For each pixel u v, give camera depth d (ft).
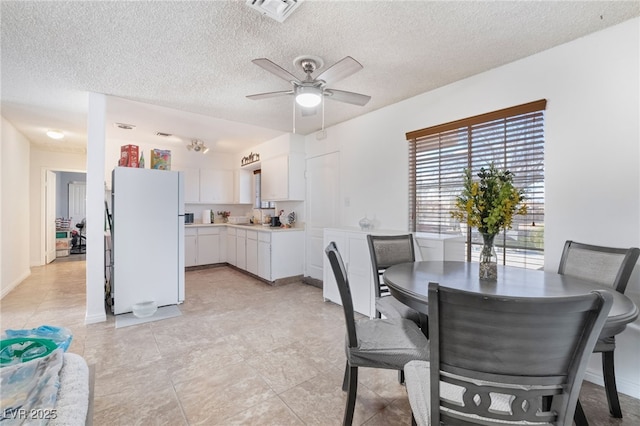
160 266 11.21
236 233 18.20
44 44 6.98
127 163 11.12
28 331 3.18
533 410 2.94
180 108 11.39
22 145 15.01
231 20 6.12
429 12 5.87
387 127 11.27
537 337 2.74
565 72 6.98
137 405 5.66
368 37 6.72
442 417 3.18
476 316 2.82
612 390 5.37
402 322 5.81
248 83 9.19
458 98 9.05
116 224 10.33
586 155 6.71
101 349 7.89
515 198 5.29
